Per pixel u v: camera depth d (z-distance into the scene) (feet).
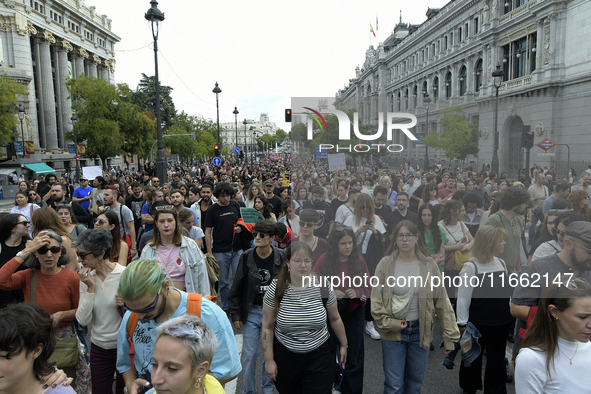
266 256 12.98
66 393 6.67
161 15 56.90
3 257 13.73
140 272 7.36
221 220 20.27
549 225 7.93
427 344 10.09
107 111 137.80
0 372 6.13
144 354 8.12
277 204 26.30
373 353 16.11
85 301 10.34
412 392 10.79
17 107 112.47
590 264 7.85
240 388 14.19
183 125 226.99
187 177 59.36
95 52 230.48
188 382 5.86
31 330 6.32
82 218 26.02
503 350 11.56
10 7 156.87
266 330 10.20
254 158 221.66
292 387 10.19
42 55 178.70
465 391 12.96
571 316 6.59
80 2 215.51
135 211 29.40
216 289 21.99
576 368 6.80
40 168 143.54
